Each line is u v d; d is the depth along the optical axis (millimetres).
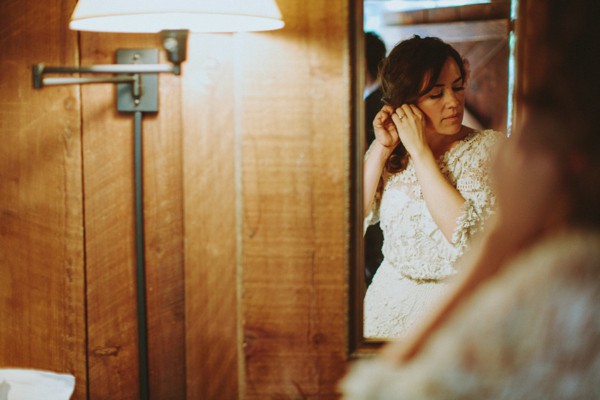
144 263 999
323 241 988
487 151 1267
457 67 1268
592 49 429
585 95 433
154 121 995
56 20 987
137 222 974
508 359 408
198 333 1030
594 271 411
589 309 401
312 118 966
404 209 1302
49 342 1054
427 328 466
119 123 1006
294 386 1015
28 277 1044
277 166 977
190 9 794
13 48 996
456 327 441
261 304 1005
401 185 1314
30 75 1000
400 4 1642
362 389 458
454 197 1219
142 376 998
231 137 990
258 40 956
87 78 918
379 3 1624
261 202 985
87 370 1054
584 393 387
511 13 955
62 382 1031
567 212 445
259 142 973
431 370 431
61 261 1033
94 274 1034
